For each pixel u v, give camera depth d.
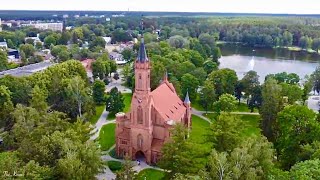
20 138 93.75
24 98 134.25
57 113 99.56
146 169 100.12
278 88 124.69
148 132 101.44
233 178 69.81
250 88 153.88
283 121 90.69
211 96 148.62
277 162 93.25
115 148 112.31
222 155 72.38
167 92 120.56
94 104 145.12
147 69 99.12
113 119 142.25
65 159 74.62
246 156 72.19
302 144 86.81
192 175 76.88
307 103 158.50
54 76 143.88
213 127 94.19
